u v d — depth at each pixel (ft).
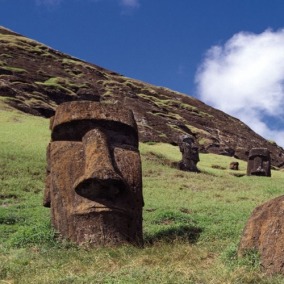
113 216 31.50
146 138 171.42
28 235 32.89
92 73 260.42
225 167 131.95
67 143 34.65
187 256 27.20
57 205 33.17
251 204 54.24
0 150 83.92
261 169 111.86
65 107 35.63
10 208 51.26
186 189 72.18
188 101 289.33
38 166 75.87
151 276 22.88
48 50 269.03
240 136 252.21
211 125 248.93
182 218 42.45
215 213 46.91
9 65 217.15
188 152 104.32
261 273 23.45
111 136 34.76
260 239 25.04
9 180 66.28
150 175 86.43
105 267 25.58
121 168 33.22
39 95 183.11
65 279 22.76
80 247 30.73
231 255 25.98
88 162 32.42
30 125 124.47
